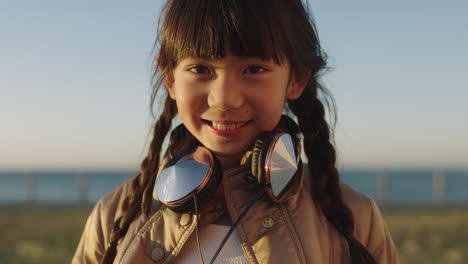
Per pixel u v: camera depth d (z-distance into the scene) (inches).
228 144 56.1
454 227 443.8
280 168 55.3
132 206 62.4
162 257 57.6
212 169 55.6
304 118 65.7
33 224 482.9
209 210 59.4
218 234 58.4
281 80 55.9
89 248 67.7
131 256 58.0
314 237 57.1
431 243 358.3
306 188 63.0
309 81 65.0
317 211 61.1
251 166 56.2
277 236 55.8
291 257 54.4
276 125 62.0
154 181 63.5
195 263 57.3
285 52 55.9
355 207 64.5
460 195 1711.4
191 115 56.4
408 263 286.4
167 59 58.6
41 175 3117.6
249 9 53.2
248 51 52.7
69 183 2588.6
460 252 321.4
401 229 429.7
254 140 57.6
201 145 63.7
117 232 61.8
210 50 52.7
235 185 58.2
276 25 54.6
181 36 55.0
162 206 60.2
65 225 471.5
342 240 60.2
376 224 65.2
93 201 888.9
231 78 53.4
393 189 1952.5
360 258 57.9
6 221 511.8
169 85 62.1
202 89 54.8
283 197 56.4
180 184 55.1
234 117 54.2
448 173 3398.1
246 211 55.2
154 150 66.2
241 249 57.0
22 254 324.5
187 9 55.4
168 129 67.9
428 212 621.6
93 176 2650.1
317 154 63.9
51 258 307.6
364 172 3383.4
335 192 61.4
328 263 58.4
